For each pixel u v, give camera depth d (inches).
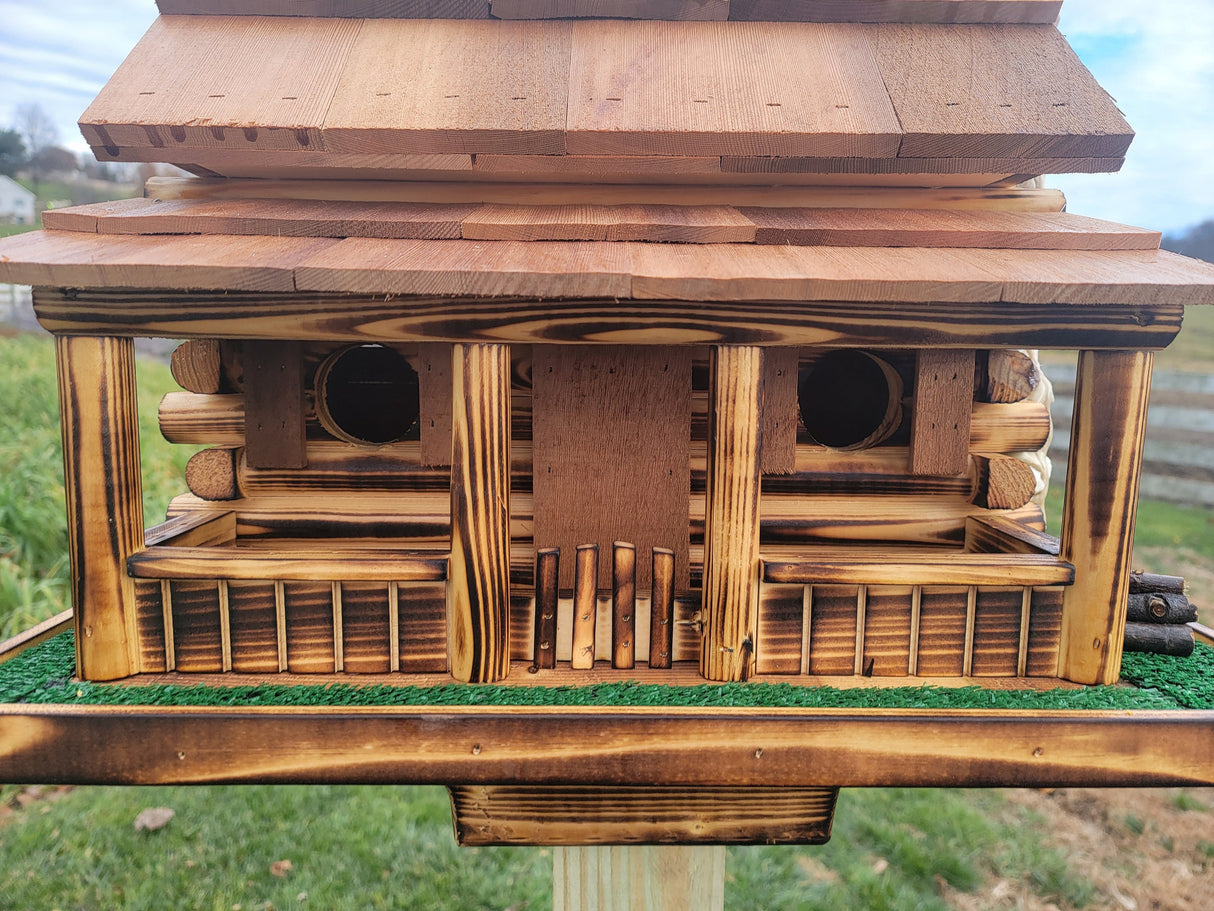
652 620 16.2
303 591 15.6
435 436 18.5
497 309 14.3
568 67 16.4
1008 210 17.5
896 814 40.7
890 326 14.5
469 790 16.3
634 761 14.4
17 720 14.2
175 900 33.1
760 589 15.6
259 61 16.5
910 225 15.6
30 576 50.7
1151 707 14.9
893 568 15.4
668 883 18.5
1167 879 36.2
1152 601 17.4
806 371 19.4
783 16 17.5
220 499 19.1
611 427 17.2
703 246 15.0
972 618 15.9
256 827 38.4
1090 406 15.4
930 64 16.6
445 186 17.3
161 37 17.0
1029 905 34.3
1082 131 15.2
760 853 37.7
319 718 14.3
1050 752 14.5
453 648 15.6
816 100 15.8
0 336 101.7
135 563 15.4
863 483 19.0
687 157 15.7
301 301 14.4
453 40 17.0
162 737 14.3
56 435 66.9
